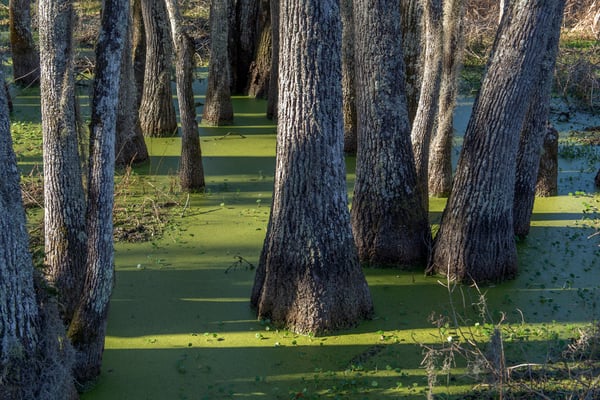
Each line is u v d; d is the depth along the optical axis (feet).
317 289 31.14
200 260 38.29
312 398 26.76
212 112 62.90
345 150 55.83
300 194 30.76
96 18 82.17
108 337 31.04
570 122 65.31
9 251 21.85
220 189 48.49
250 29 72.95
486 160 35.09
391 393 27.17
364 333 31.50
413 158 37.22
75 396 24.99
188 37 45.55
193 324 32.12
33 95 71.00
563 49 79.41
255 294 33.24
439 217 43.60
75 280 30.68
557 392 26.66
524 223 41.22
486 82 35.01
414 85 49.80
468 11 84.12
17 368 22.25
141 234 41.32
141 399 26.91
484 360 25.66
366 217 37.50
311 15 29.35
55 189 30.01
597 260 38.91
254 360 29.43
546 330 31.45
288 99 30.35
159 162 53.52
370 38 35.42
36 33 89.25
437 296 34.86
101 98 25.11
